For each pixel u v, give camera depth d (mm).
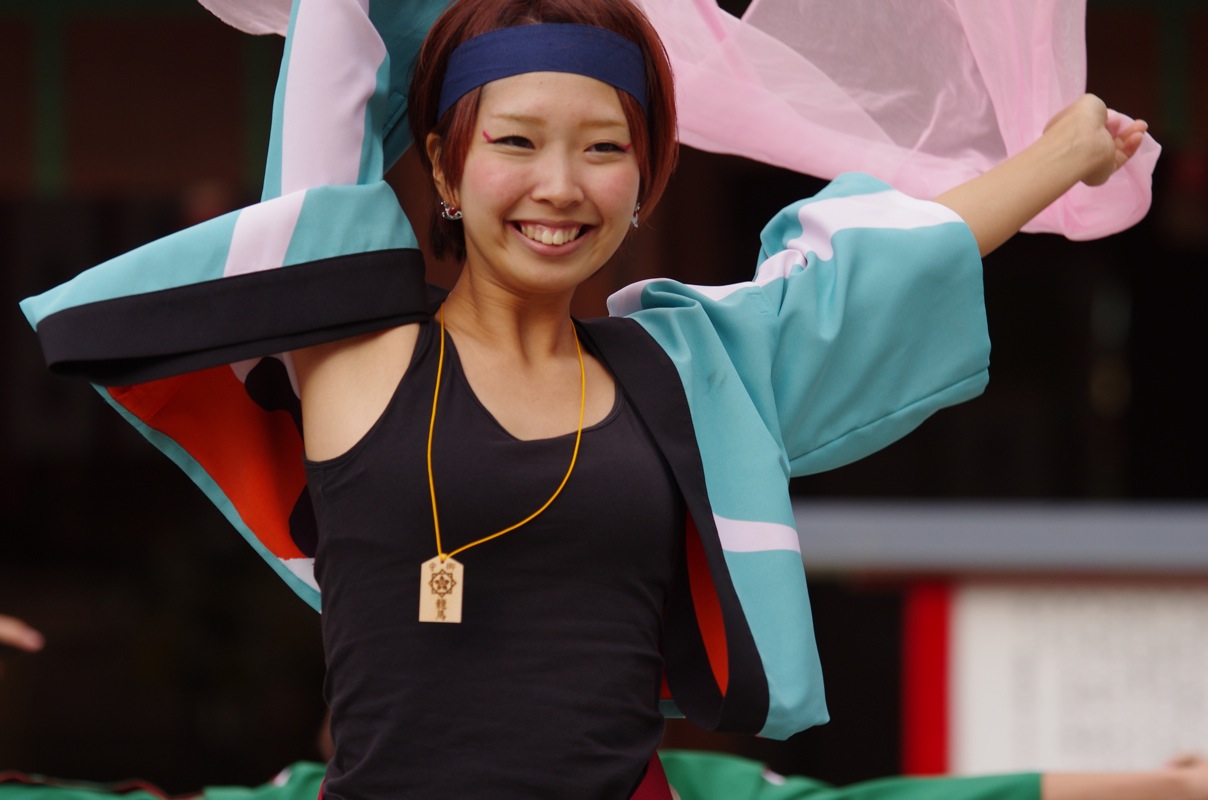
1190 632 11969
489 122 6668
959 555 11875
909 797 8898
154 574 27266
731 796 9070
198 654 26266
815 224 8211
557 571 6598
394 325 6875
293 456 7453
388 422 6664
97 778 26750
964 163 8828
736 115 8758
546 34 6672
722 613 6867
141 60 22719
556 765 6484
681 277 24719
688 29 8617
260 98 22703
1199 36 22578
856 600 17969
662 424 7078
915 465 30188
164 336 6641
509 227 6742
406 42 7648
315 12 7191
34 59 22688
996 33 8609
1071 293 31062
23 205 34250
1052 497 30578
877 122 8828
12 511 37250
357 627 6578
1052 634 12055
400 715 6484
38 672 31969
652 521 6797
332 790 6633
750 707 6859
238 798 9062
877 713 17906
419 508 6523
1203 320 30578
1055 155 8281
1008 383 31094
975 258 8023
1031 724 12055
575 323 7367
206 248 6742
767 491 7301
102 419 37688
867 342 7848
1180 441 30672
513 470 6590
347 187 6980
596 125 6695
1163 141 22797
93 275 6695
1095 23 22734
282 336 6723
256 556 26812
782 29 8742
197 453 7324
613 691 6609
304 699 26375
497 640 6535
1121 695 12016
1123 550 11758
